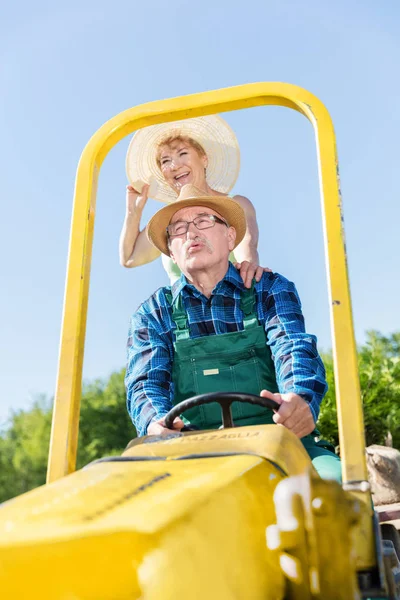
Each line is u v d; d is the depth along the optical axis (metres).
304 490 1.02
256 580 0.98
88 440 18.88
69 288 1.99
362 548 1.39
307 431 1.72
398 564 1.50
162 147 3.28
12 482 22.70
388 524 1.89
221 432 1.44
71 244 2.05
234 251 3.36
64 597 0.78
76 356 1.91
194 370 2.17
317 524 1.03
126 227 3.50
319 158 1.93
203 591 0.82
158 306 2.35
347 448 1.59
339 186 1.88
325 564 1.01
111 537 0.79
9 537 0.82
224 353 2.16
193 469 1.17
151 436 1.51
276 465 1.28
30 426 23.33
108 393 19.38
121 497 0.96
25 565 0.79
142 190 3.36
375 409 5.73
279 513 1.01
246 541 1.00
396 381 5.91
